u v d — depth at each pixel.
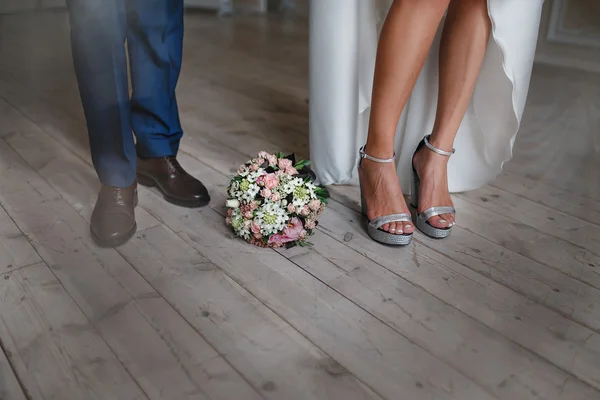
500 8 1.20
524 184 1.66
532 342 1.05
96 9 0.81
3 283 1.10
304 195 1.30
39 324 1.02
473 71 1.33
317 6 1.38
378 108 1.31
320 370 0.96
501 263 1.29
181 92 2.46
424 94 1.49
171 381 0.92
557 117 1.67
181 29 1.39
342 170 1.58
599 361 1.01
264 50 3.23
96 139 1.16
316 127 1.54
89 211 1.28
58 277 1.13
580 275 1.26
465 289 1.20
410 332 1.06
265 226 1.26
